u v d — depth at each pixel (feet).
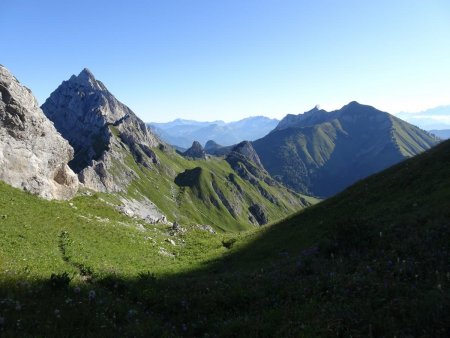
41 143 157.99
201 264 118.01
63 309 40.09
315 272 59.00
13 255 73.72
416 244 59.26
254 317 41.65
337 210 132.67
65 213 132.26
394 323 35.81
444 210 73.10
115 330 37.58
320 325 36.50
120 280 64.28
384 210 102.63
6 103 143.95
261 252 114.83
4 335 31.17
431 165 121.49
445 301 36.52
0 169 138.41
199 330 42.06
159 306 50.96
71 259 84.58
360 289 45.50
